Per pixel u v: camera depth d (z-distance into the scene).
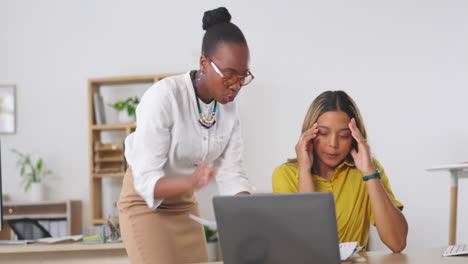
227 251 1.33
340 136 2.00
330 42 4.48
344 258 1.47
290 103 4.50
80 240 3.15
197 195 4.50
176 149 1.79
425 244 4.31
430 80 4.35
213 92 1.68
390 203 1.83
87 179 4.73
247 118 4.54
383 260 1.47
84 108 4.76
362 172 1.87
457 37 4.33
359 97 4.42
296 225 1.25
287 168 2.17
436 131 4.33
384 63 4.41
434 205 4.31
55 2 4.82
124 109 4.49
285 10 4.54
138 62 4.71
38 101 4.80
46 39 4.82
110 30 4.75
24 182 4.78
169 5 4.70
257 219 1.28
